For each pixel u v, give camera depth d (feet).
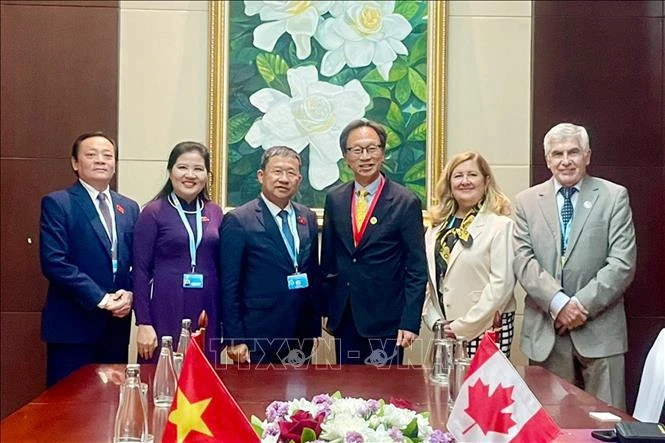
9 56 17.44
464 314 14.49
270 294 13.70
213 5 17.62
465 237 14.64
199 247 13.97
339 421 7.16
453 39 17.99
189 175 14.05
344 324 14.05
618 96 17.47
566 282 14.42
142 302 13.84
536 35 17.78
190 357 7.04
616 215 14.48
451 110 18.06
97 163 14.65
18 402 17.40
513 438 7.32
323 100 17.76
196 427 6.89
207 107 17.76
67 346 14.65
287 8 17.78
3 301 17.38
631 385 16.99
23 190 17.39
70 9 17.56
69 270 14.16
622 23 17.48
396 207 13.92
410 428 7.39
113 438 8.16
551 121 17.70
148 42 17.88
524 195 15.14
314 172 17.69
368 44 17.85
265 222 13.85
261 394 10.46
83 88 17.54
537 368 12.78
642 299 17.12
